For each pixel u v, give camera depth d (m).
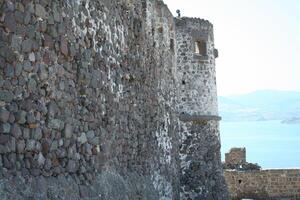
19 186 6.52
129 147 11.31
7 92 6.48
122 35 11.14
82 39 8.72
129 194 10.53
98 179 9.12
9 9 6.51
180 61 18.89
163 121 14.89
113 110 10.26
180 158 18.31
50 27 7.51
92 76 9.13
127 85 11.36
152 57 13.86
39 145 7.15
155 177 13.45
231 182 26.47
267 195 26.17
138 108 12.19
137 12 12.50
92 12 9.26
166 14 16.00
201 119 18.94
